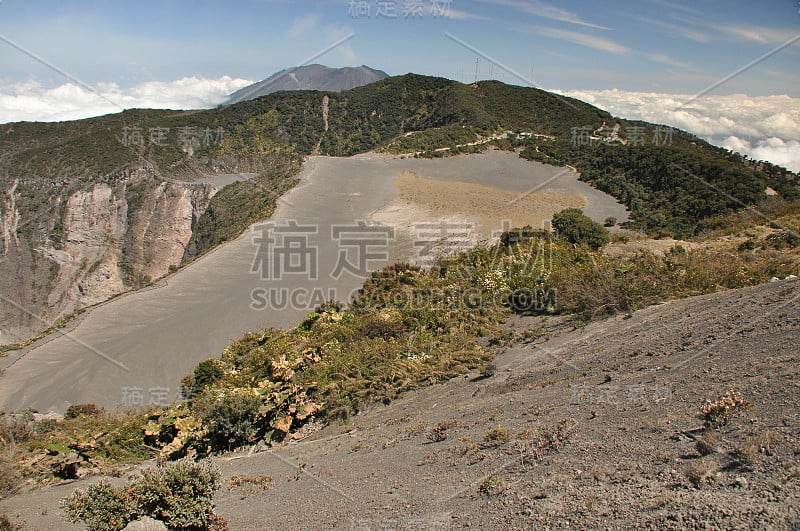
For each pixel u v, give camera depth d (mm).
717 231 21000
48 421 13602
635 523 3818
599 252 18859
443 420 8641
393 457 7711
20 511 8234
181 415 11492
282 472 8539
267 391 12344
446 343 14086
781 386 5297
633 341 9352
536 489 5023
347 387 11977
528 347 12094
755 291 9680
